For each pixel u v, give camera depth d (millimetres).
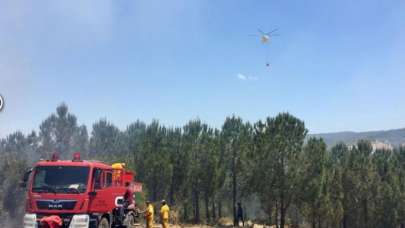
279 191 37031
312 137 38500
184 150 45969
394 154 69000
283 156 37281
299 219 44469
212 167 43500
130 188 22891
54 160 18078
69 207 16922
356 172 47375
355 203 46562
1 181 52438
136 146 53844
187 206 45969
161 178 44531
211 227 39562
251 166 39500
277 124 38688
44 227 16562
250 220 47656
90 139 92312
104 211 18859
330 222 42406
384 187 47844
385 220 47344
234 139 44969
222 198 49000
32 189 17234
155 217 37969
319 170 37094
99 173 18359
